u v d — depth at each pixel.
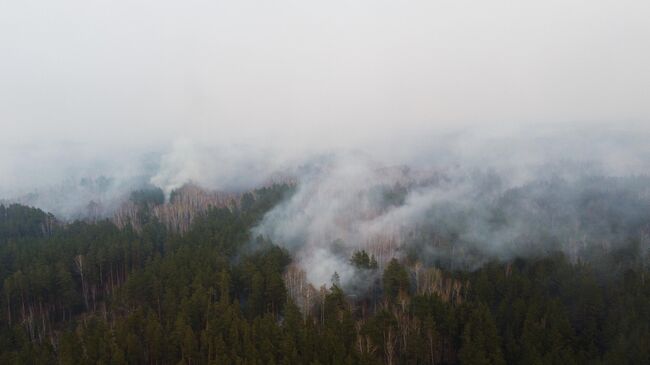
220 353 65.19
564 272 90.50
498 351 66.88
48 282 94.12
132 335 68.56
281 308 85.88
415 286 96.25
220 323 72.31
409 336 72.75
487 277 89.69
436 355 74.94
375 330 71.50
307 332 68.31
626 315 71.88
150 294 89.88
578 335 73.75
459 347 75.62
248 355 63.84
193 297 79.75
